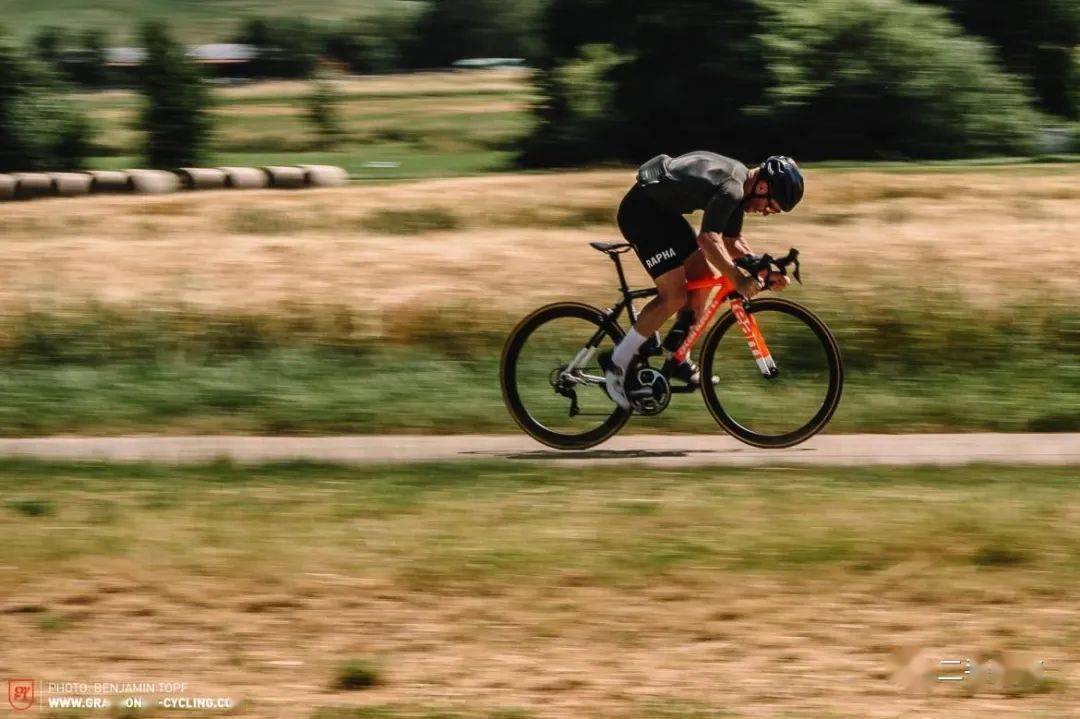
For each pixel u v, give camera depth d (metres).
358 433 13.94
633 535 9.66
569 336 12.80
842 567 9.01
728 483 11.28
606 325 12.46
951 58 59.62
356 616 8.37
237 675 7.62
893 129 60.09
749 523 9.91
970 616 8.30
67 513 10.45
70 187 42.31
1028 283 20.20
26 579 8.93
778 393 12.80
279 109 124.94
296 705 7.25
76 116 64.50
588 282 21.34
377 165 65.19
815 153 61.03
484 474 11.73
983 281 20.45
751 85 61.69
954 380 15.41
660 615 8.32
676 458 12.41
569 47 67.44
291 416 14.23
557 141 65.75
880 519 9.95
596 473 11.75
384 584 8.82
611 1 64.75
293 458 12.48
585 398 12.99
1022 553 9.19
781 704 7.21
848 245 24.06
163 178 42.91
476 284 21.23
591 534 9.70
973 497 10.70
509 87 180.62
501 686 7.45
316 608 8.49
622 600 8.54
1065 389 14.95
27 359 17.03
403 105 128.75
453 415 14.23
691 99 63.03
